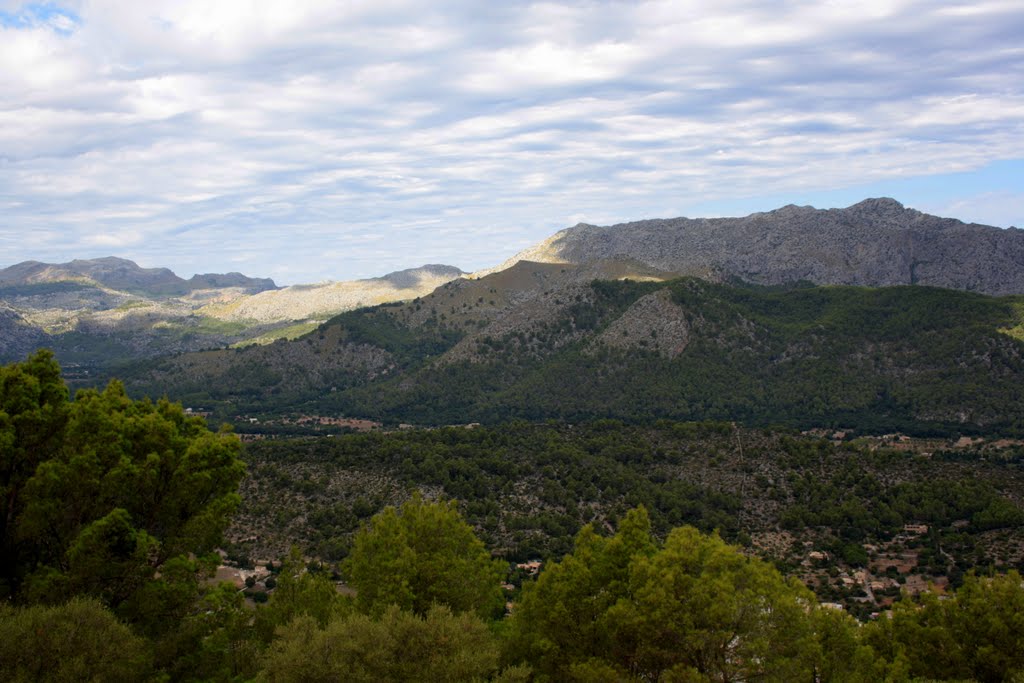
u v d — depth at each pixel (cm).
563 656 4581
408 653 4119
